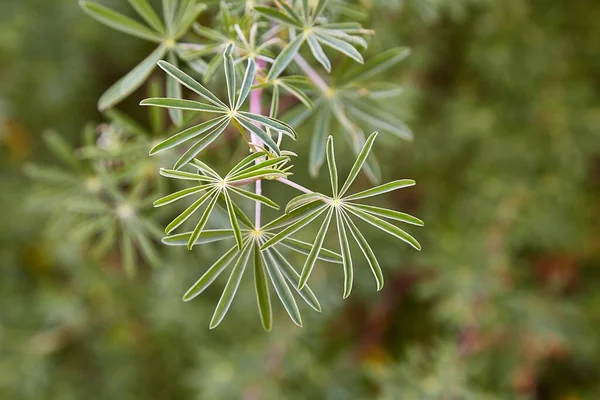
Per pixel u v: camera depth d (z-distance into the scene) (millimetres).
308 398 692
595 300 750
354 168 311
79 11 753
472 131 712
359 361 731
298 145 592
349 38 348
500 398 594
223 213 469
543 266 790
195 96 452
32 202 512
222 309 329
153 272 749
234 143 481
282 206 641
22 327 788
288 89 349
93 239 795
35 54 790
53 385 794
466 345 614
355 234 317
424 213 747
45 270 855
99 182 464
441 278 649
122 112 859
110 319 800
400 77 645
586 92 742
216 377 642
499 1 687
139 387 812
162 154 429
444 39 730
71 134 849
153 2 699
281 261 330
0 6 744
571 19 757
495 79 739
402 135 406
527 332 661
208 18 579
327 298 643
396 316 782
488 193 705
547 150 730
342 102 399
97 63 860
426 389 551
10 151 845
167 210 471
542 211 712
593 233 794
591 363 753
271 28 373
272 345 650
